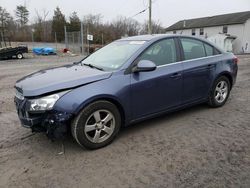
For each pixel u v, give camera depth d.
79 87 3.50
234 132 4.20
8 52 23.47
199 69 4.80
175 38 4.67
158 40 4.41
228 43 38.88
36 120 3.41
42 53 29.78
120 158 3.44
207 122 4.64
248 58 21.31
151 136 4.09
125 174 3.08
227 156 3.43
